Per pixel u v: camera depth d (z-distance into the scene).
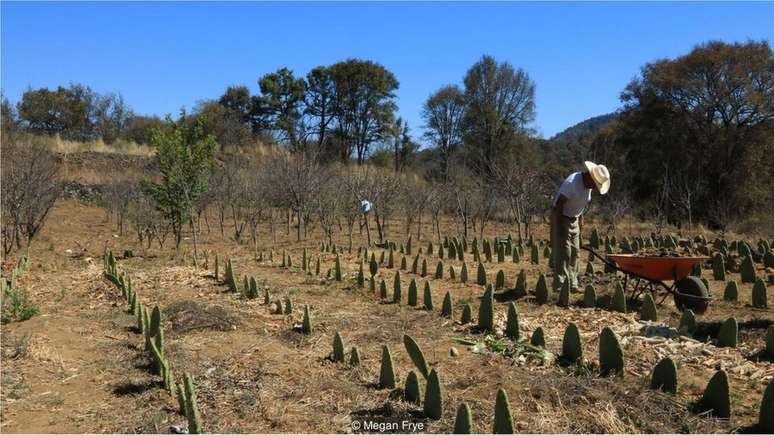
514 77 37.72
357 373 5.34
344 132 43.25
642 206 24.30
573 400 4.52
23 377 5.26
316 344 6.25
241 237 17.25
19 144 19.91
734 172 25.58
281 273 10.84
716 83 25.92
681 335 6.14
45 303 8.29
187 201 13.30
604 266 10.80
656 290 8.31
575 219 8.58
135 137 41.94
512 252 12.87
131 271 10.96
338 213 17.41
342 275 10.55
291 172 16.75
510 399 4.61
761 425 4.06
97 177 24.97
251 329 6.84
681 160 26.27
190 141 14.30
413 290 8.09
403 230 20.03
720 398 4.27
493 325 6.62
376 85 42.56
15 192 12.91
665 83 26.62
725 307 7.81
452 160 25.47
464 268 9.85
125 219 18.92
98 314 7.68
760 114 25.78
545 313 7.47
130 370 5.54
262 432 4.23
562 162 30.23
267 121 42.56
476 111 38.09
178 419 4.49
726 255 11.26
